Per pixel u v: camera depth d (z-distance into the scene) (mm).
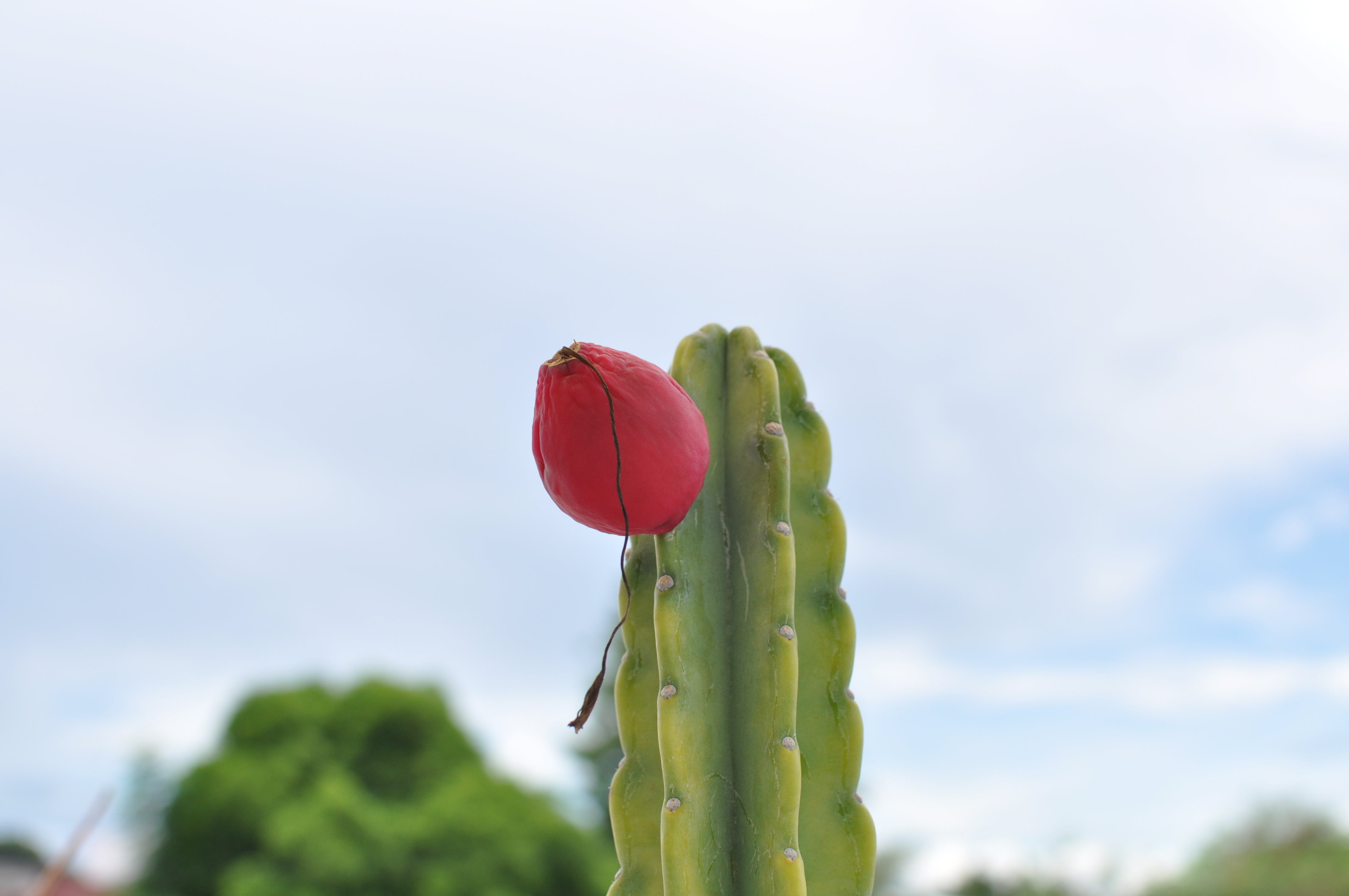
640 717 670
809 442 701
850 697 672
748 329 700
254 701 5289
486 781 5184
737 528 675
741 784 650
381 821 4637
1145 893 4555
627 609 680
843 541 688
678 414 629
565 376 628
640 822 662
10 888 3273
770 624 656
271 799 4754
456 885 4555
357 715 5281
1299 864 4492
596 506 630
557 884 4941
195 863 4695
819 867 658
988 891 4645
